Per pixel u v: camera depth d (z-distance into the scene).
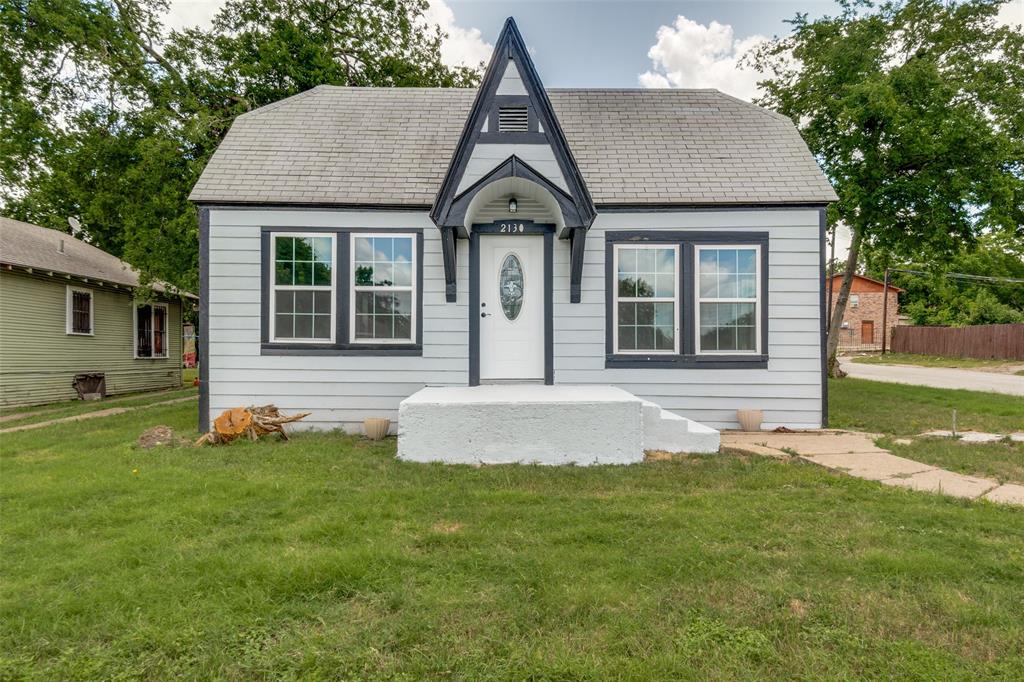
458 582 2.94
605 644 2.37
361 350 7.91
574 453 5.80
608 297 7.98
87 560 3.20
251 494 4.55
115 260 18.03
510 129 7.30
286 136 8.70
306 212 7.91
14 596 2.79
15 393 13.17
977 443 6.58
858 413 9.34
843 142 13.40
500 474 5.25
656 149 8.63
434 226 7.94
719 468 5.45
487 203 7.78
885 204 13.42
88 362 15.44
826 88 14.26
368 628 2.50
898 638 2.42
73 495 4.50
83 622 2.56
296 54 15.16
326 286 7.94
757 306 7.95
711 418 7.95
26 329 13.50
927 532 3.64
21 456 6.34
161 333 18.98
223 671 2.22
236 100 14.59
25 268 13.08
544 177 7.04
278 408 7.65
